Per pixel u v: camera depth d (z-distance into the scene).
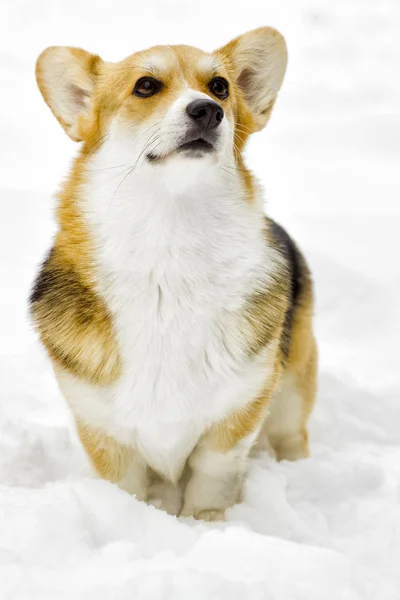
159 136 4.57
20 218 12.09
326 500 5.44
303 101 28.94
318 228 13.67
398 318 9.34
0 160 18.56
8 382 7.24
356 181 17.77
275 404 6.04
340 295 9.70
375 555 4.49
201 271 4.71
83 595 3.34
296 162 19.69
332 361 8.34
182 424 4.89
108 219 4.69
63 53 5.23
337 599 3.45
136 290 4.69
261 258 4.94
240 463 5.17
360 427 6.80
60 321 4.87
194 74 4.96
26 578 3.46
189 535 4.22
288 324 5.80
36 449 5.56
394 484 5.52
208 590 3.39
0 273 10.09
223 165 4.74
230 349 4.80
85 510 4.20
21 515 3.99
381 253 12.16
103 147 4.92
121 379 4.75
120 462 5.09
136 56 5.06
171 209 4.62
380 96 29.88
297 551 3.92
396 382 7.74
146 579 3.44
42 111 25.88
